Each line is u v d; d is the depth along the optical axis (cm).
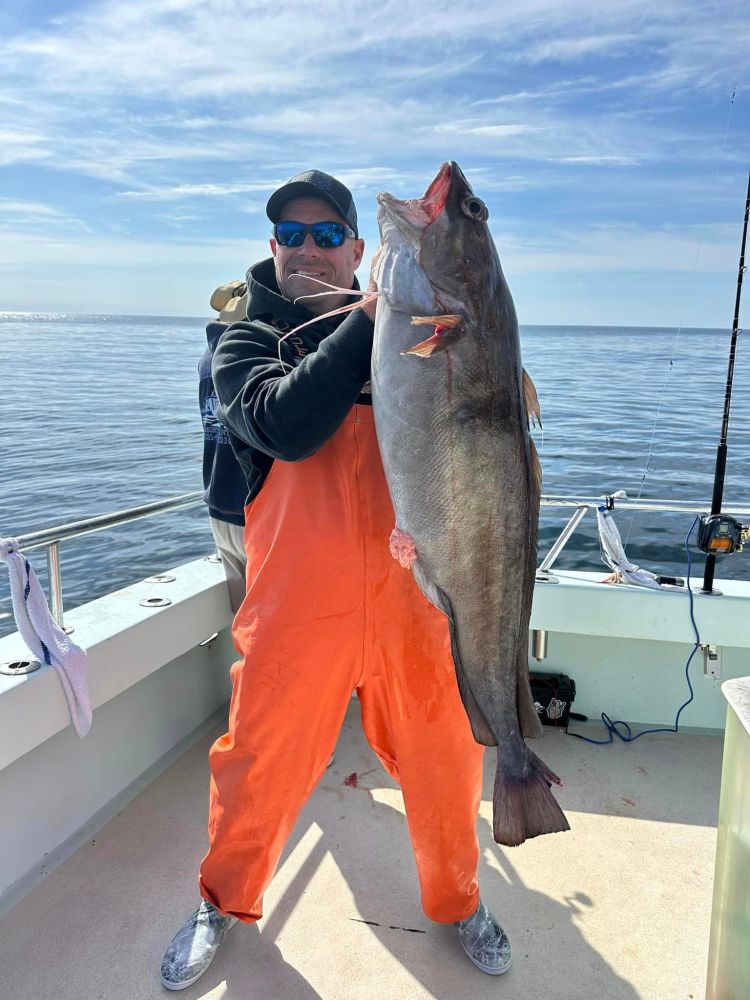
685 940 203
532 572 167
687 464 1149
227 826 182
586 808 260
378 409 155
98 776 252
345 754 296
